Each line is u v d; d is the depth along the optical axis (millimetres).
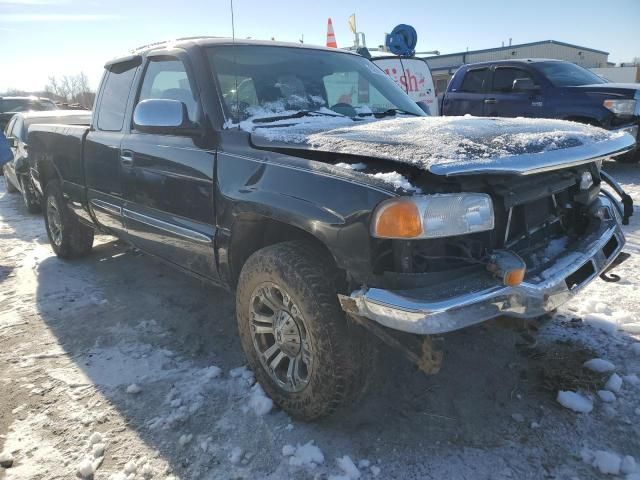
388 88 3803
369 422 2502
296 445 2363
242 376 2910
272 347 2588
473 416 2516
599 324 3242
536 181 2365
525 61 8875
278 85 3195
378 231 1979
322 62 3572
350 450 2324
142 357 3176
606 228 2693
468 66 9641
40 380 2939
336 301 2250
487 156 2043
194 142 2939
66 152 4418
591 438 2332
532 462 2215
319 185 2211
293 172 2342
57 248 5109
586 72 9039
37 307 3977
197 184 2900
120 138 3643
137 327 3592
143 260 5051
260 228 2738
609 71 27250
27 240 6062
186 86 3145
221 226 2770
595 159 2359
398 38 9992
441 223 1961
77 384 2893
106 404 2707
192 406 2662
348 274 2141
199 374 2969
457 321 1913
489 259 2096
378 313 1996
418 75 9438
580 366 2852
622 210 3086
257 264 2492
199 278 3250
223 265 2846
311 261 2326
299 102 3162
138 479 2203
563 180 2521
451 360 2988
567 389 2658
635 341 3074
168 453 2348
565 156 2211
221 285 3035
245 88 3059
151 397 2758
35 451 2377
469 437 2377
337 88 3453
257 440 2410
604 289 3812
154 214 3350
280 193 2361
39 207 7547
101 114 4078
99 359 3166
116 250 5410
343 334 2227
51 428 2527
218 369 2965
